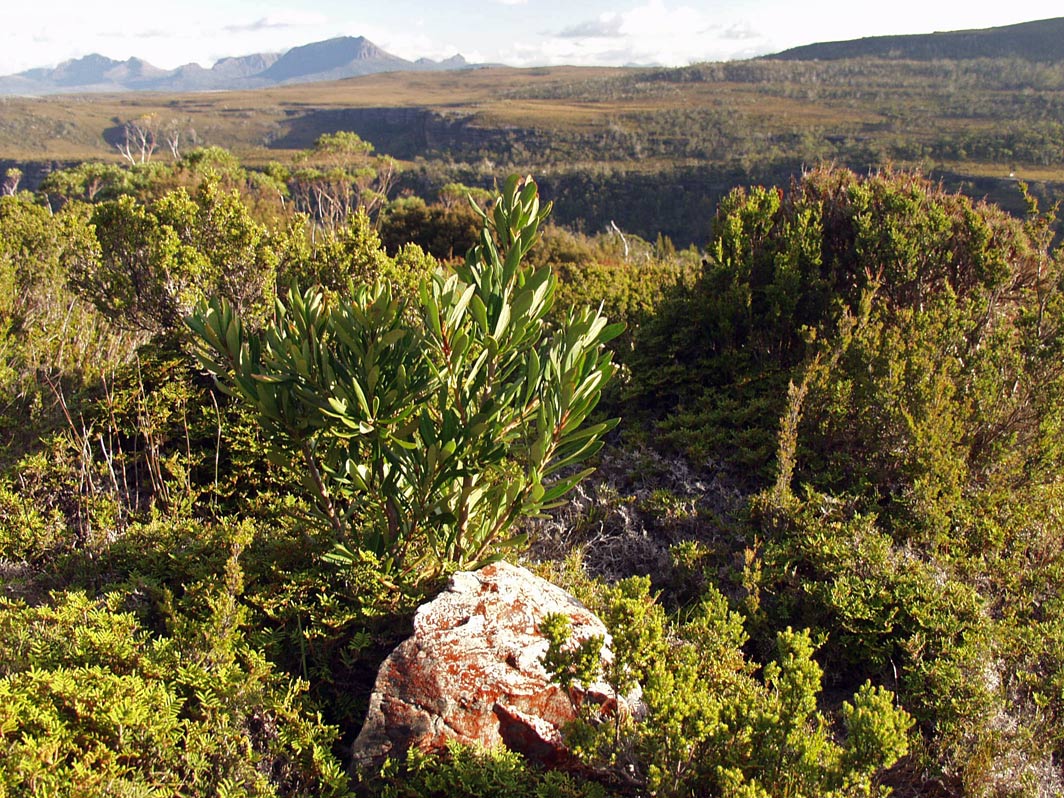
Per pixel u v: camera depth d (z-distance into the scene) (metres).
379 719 2.49
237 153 97.44
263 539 3.68
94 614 2.74
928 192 6.14
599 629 2.94
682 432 5.09
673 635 3.18
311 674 2.85
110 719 2.19
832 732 3.10
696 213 49.88
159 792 2.11
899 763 2.87
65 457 4.24
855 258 5.97
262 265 5.86
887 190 6.03
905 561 3.70
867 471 4.41
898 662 3.36
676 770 2.28
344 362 3.15
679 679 2.37
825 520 4.08
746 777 2.30
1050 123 62.31
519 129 94.75
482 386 3.22
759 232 6.29
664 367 5.83
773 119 84.31
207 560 3.34
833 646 3.43
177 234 5.81
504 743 2.52
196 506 4.24
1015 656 3.28
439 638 2.68
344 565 3.21
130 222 5.72
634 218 50.53
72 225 7.73
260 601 3.05
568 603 3.06
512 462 4.04
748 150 64.75
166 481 4.30
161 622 3.14
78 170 27.36
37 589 3.45
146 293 5.77
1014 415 4.59
